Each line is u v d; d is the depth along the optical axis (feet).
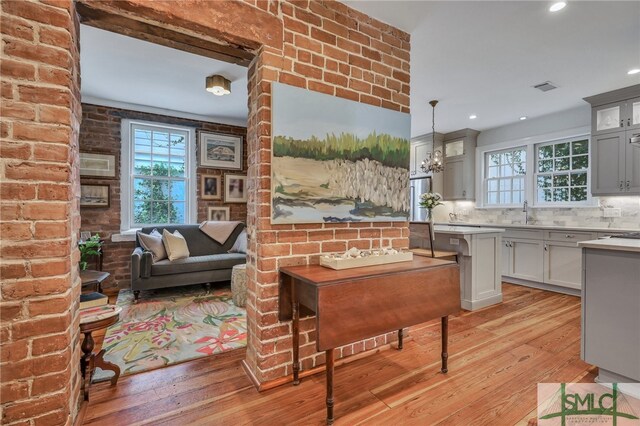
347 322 5.06
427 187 19.16
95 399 5.51
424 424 4.94
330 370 4.92
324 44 6.58
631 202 12.55
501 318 9.79
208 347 7.61
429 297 6.11
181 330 8.61
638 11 7.11
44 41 3.99
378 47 7.41
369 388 5.92
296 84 6.20
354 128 6.88
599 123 12.55
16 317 3.85
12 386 3.84
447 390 5.86
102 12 4.86
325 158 6.49
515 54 9.12
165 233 12.32
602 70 10.12
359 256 6.32
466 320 9.61
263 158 5.90
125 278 13.07
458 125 16.97
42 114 3.97
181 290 12.82
